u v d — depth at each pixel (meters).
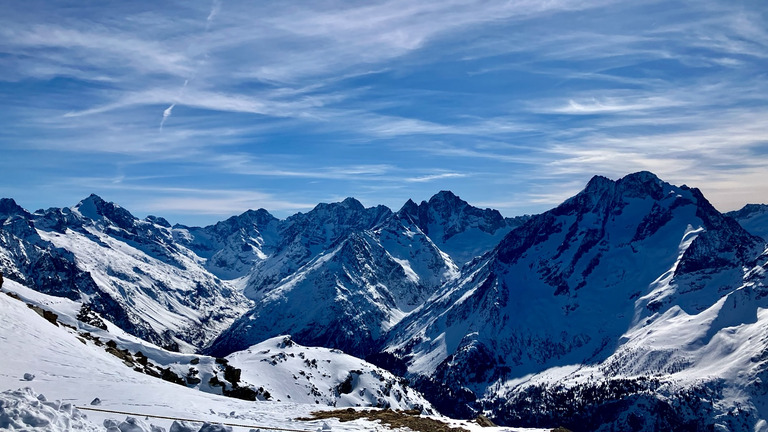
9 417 22.50
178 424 31.14
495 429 49.22
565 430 48.66
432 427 47.47
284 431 39.34
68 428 24.25
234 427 38.94
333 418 50.09
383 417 51.47
